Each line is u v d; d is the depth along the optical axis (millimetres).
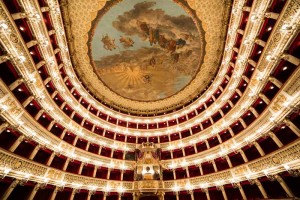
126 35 22188
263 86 14516
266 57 12461
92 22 20281
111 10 19516
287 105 12195
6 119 12242
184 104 31109
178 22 20859
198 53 24141
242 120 19094
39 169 15438
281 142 14508
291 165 12641
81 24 20203
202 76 27219
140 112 32500
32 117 15086
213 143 22891
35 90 15023
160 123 30859
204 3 18797
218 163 21031
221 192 19906
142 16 20312
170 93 30406
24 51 12836
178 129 27906
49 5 15188
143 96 30953
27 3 12320
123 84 28828
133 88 29562
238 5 15289
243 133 18344
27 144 15656
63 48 19250
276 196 15289
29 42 13461
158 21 20828
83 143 22984
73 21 19719
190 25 21062
